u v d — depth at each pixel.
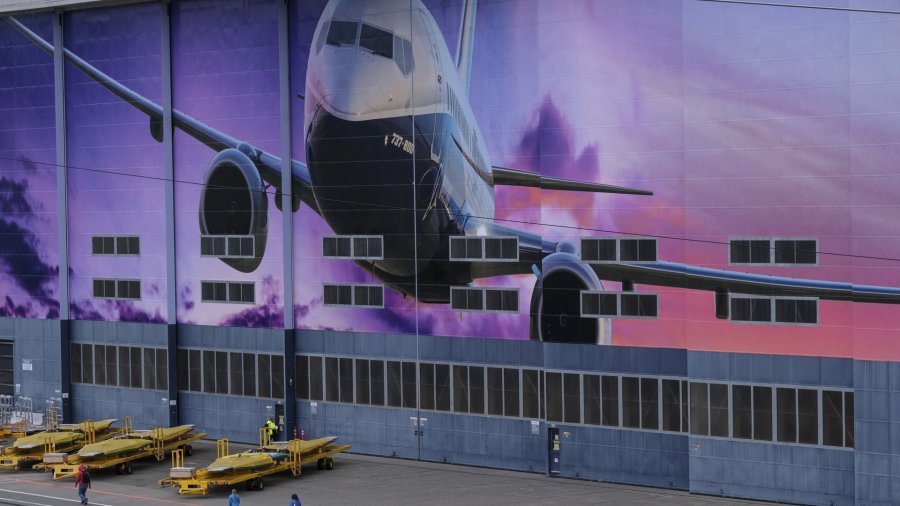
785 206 47.50
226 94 62.91
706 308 49.25
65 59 67.69
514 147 54.59
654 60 50.69
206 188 63.88
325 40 59.50
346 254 59.84
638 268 51.38
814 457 46.97
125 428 62.69
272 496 50.75
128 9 65.44
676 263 50.34
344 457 59.66
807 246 47.06
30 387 70.31
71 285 68.75
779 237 47.66
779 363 47.66
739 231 48.56
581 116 52.66
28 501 50.91
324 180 60.09
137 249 66.12
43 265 69.31
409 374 58.38
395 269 58.44
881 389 45.25
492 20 54.84
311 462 56.50
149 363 66.12
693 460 49.47
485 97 55.22
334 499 49.69
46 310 69.44
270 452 55.12
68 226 68.56
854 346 45.84
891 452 45.03
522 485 51.81
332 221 60.16
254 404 63.16
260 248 62.31
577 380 52.94
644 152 51.09
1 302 70.50
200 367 64.88
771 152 47.75
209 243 64.00
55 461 56.19
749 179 48.28
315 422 61.38
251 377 63.12
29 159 69.31
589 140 52.47
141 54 65.25
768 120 47.75
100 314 67.81
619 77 51.59
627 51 51.34
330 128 59.62
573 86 52.81
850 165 46.06
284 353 61.69
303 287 61.41
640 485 51.47
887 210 45.28
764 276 48.00
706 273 49.34
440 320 57.31
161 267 65.38
